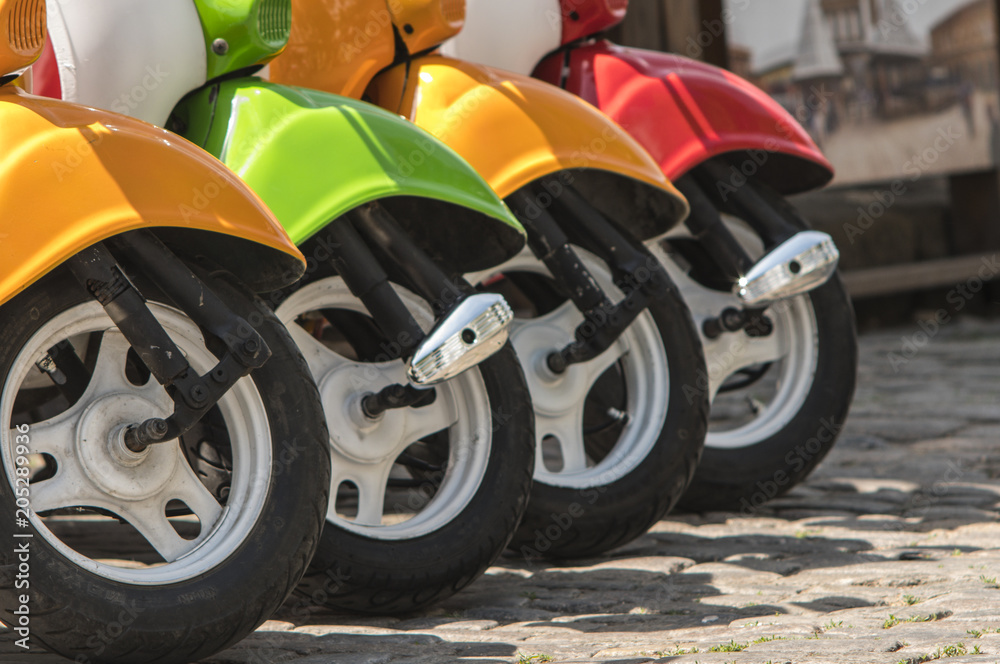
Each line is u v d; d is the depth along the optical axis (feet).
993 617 11.98
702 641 11.64
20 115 10.70
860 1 43.62
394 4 15.23
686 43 39.83
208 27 13.39
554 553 15.70
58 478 11.02
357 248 12.98
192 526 18.80
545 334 16.47
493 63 17.33
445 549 13.43
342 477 13.74
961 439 23.72
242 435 11.58
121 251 11.03
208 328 11.02
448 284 13.04
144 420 11.46
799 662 10.45
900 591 13.48
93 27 13.20
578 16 17.78
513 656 11.45
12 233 10.19
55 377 13.34
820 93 43.21
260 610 11.04
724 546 16.49
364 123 13.20
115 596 10.32
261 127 13.05
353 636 12.64
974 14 46.09
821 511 18.44
